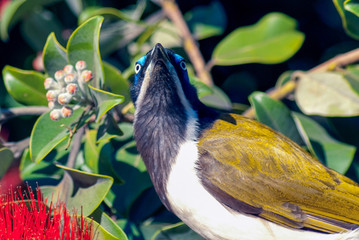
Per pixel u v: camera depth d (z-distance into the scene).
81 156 10.74
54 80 10.39
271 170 9.82
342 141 11.66
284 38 12.34
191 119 10.05
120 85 10.62
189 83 10.20
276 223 9.79
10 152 9.98
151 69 9.78
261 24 12.47
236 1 13.87
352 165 11.60
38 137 9.49
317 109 11.27
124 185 10.38
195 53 12.28
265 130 10.22
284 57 12.17
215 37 13.88
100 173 10.08
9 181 10.25
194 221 9.71
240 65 13.60
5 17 11.83
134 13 12.92
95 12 11.55
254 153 9.84
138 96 10.16
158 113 9.85
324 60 13.17
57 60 10.35
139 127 10.02
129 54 12.91
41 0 12.00
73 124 9.68
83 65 9.45
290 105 12.95
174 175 9.67
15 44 13.23
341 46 13.01
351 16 10.55
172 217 10.70
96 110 9.23
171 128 9.82
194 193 9.57
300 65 13.66
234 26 13.94
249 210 9.74
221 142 9.87
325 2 13.53
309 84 11.47
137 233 10.27
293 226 9.80
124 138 11.40
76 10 13.00
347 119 11.70
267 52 12.23
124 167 10.62
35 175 10.57
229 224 9.62
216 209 9.56
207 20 13.16
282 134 10.49
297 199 9.82
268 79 13.57
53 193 9.63
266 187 9.77
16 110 10.37
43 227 8.57
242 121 10.31
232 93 13.51
